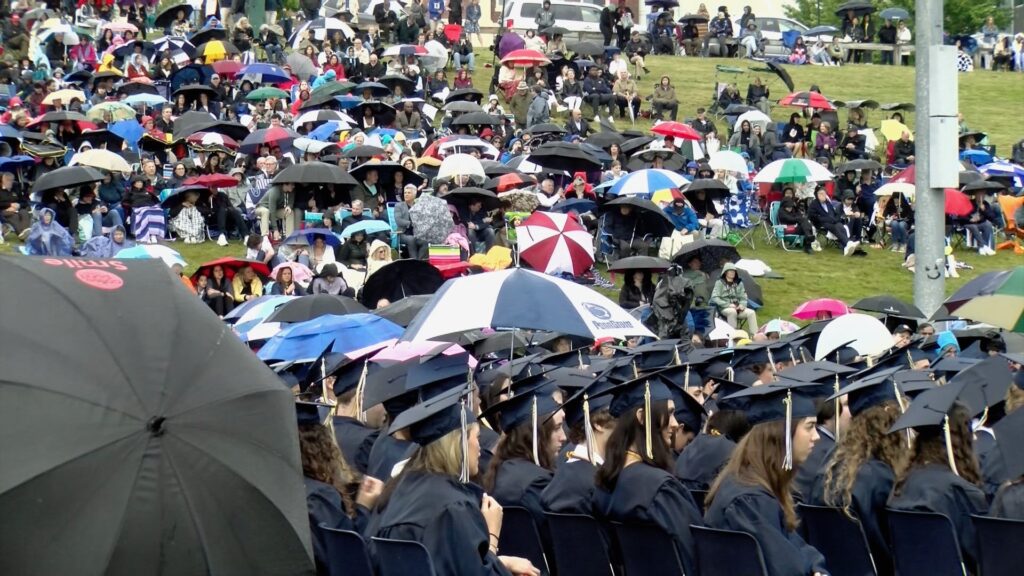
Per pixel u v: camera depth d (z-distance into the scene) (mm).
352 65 86250
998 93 107688
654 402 15711
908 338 32938
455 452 14031
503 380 19812
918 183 39250
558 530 16469
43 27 86562
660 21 117812
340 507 14773
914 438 16547
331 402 22328
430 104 86688
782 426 15180
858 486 16594
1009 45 121812
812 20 170250
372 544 13984
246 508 10617
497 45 97625
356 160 61031
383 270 35062
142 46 82812
